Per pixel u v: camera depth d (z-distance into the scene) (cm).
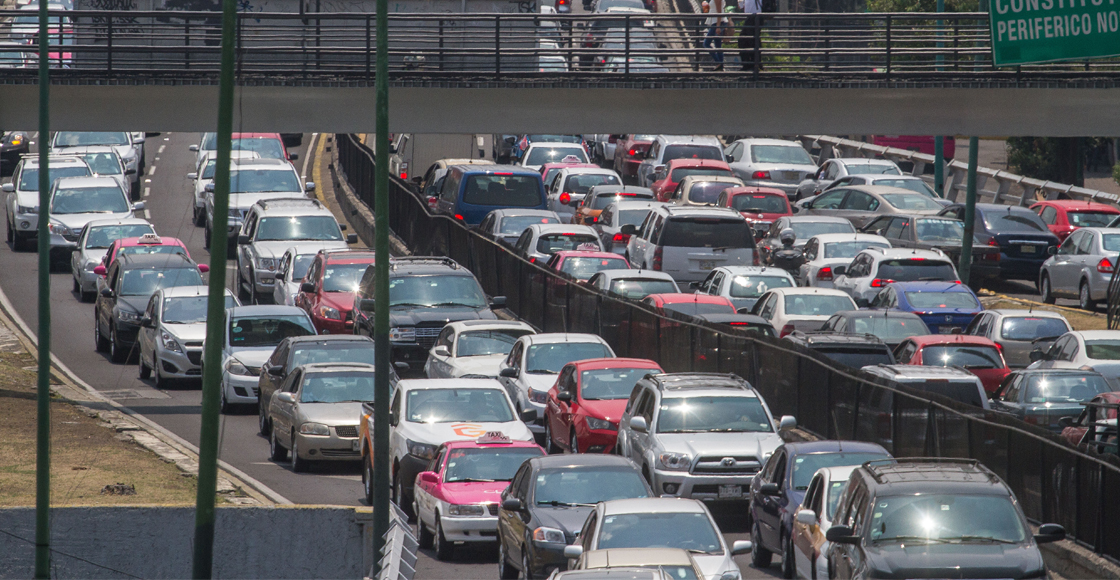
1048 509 6469
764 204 15125
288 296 12950
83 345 12812
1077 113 11588
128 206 16362
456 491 6831
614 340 11062
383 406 6538
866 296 11606
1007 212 13588
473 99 11775
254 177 16538
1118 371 8719
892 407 7769
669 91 11788
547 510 6006
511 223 14638
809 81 11738
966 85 11644
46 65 7112
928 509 4894
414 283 11394
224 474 8475
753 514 6575
